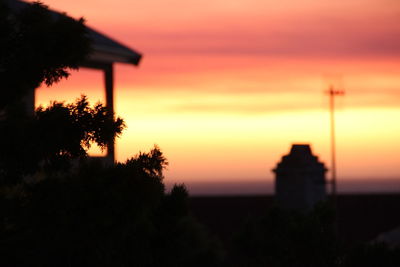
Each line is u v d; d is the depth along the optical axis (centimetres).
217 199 11319
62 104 2198
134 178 2091
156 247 2508
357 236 9950
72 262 2117
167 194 2527
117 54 4366
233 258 4631
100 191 2055
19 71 2192
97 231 2088
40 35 2184
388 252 3947
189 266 7250
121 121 2195
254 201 11169
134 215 2112
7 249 2078
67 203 2056
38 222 2080
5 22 2212
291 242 4069
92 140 2183
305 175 5150
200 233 8069
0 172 2200
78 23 2220
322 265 4041
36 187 2114
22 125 2109
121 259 2286
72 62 2227
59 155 2194
